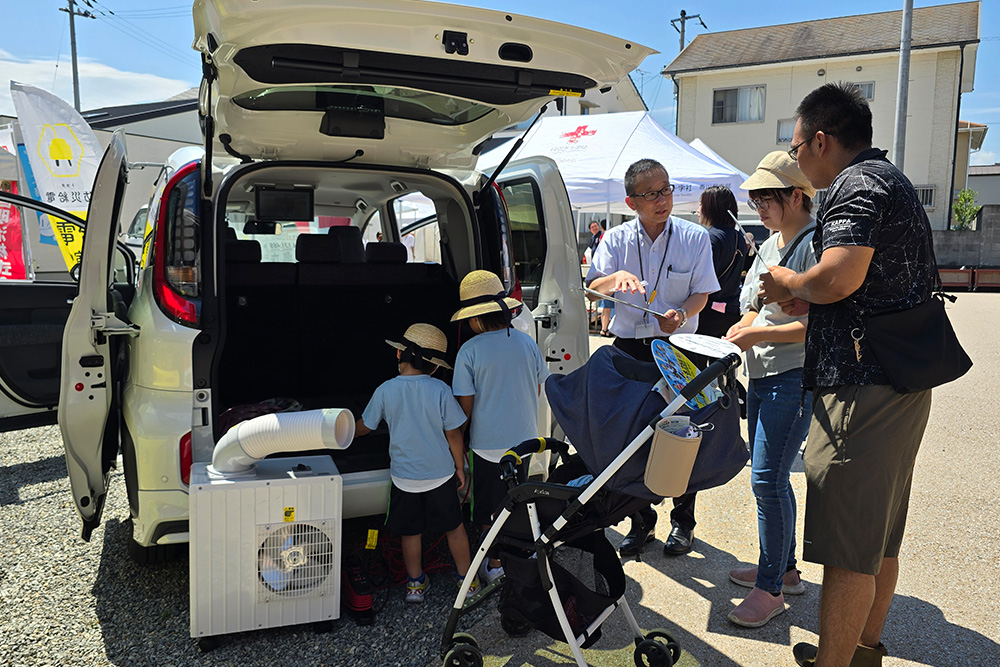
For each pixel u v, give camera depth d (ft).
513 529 8.05
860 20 79.15
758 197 9.74
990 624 9.46
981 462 15.98
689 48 83.56
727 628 9.46
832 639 7.50
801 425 9.27
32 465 15.83
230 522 8.68
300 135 10.94
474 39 8.27
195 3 7.31
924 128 71.67
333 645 9.01
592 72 9.18
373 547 10.20
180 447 9.05
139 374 9.30
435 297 14.92
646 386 7.36
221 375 13.73
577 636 8.02
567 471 8.67
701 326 13.53
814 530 7.51
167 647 8.91
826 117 7.73
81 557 11.30
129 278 15.53
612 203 31.81
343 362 14.62
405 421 9.66
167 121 39.58
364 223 18.62
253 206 15.88
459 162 12.74
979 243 69.56
